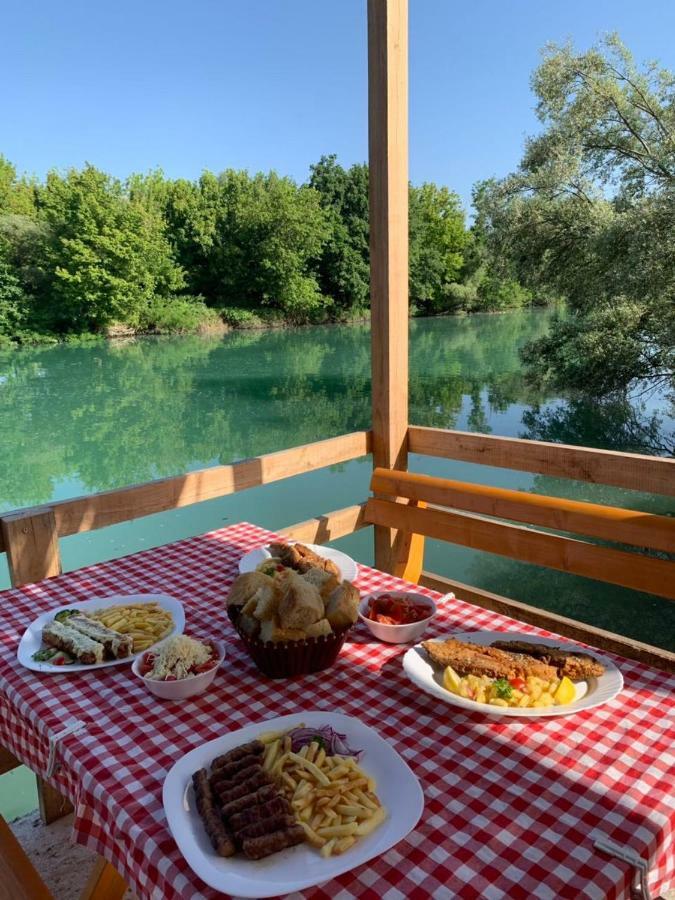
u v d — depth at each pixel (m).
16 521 1.64
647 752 0.86
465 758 0.85
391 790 0.77
